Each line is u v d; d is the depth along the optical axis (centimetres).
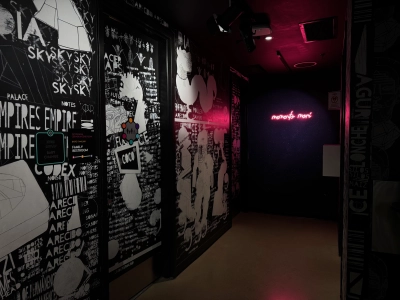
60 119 175
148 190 291
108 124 240
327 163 411
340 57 442
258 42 373
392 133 148
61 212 176
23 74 155
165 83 305
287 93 567
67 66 180
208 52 400
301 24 314
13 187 150
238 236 450
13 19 150
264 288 292
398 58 146
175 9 276
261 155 591
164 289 288
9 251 148
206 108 398
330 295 278
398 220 148
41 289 164
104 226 207
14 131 150
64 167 178
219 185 444
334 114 535
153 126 298
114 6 226
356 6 151
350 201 156
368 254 154
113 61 245
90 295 197
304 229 484
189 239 347
